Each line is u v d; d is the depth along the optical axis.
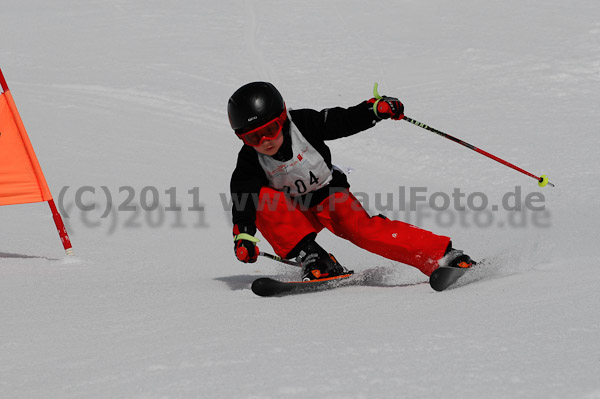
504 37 29.08
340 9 35.12
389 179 16.36
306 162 7.45
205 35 32.78
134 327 6.12
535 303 6.02
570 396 3.98
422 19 32.62
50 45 32.41
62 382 4.64
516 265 8.21
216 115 22.73
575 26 29.78
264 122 7.01
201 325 6.04
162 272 9.28
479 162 16.88
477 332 5.24
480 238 11.23
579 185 14.63
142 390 4.37
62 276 8.80
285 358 4.86
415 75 25.78
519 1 33.66
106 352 5.32
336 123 7.33
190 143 19.69
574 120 20.19
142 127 21.23
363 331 5.50
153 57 29.66
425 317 5.86
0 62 30.19
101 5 38.69
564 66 25.27
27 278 8.68
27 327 6.23
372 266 9.53
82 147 18.89
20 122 10.17
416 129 19.77
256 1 37.69
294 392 4.21
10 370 5.00
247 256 7.29
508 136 18.88
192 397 4.21
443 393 4.12
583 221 11.79
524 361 4.55
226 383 4.40
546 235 10.80
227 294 7.49
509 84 24.06
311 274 7.77
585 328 5.16
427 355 4.78
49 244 10.98
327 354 4.90
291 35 31.88
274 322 6.01
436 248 7.67
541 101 22.28
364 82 25.61
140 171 16.84
